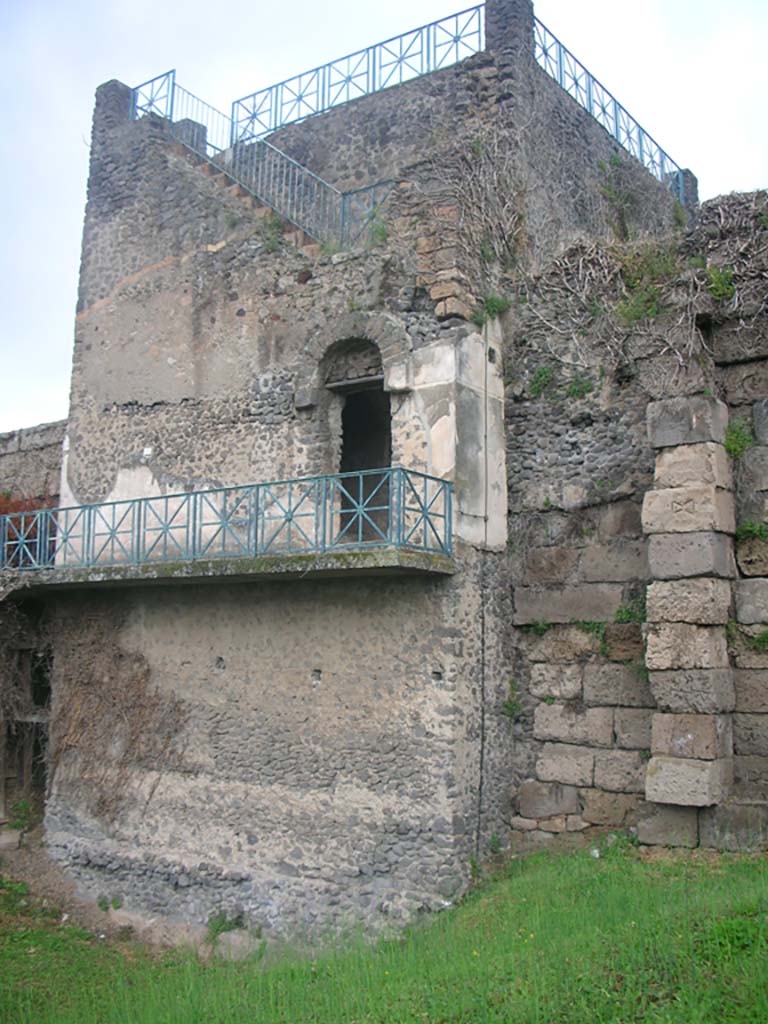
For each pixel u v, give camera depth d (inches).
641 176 764.0
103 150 674.8
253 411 562.6
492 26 621.0
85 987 459.8
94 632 609.0
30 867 605.3
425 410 497.0
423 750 472.1
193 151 650.8
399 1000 319.0
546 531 512.7
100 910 564.7
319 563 462.6
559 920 363.6
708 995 273.4
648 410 463.5
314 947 467.2
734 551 457.1
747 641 449.4
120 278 646.5
